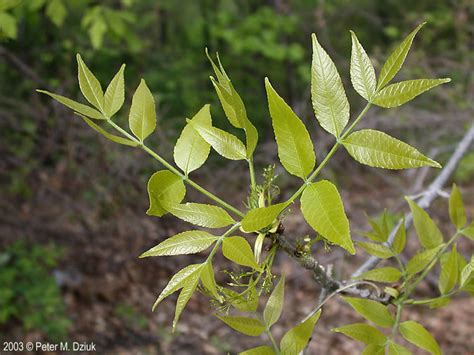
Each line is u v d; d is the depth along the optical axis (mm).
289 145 1162
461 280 1552
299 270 7277
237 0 13367
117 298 7156
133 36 5863
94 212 7156
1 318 6227
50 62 8281
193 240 1254
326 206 1074
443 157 8406
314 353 6691
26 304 6617
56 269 7254
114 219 7066
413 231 7207
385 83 1245
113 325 6867
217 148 1352
